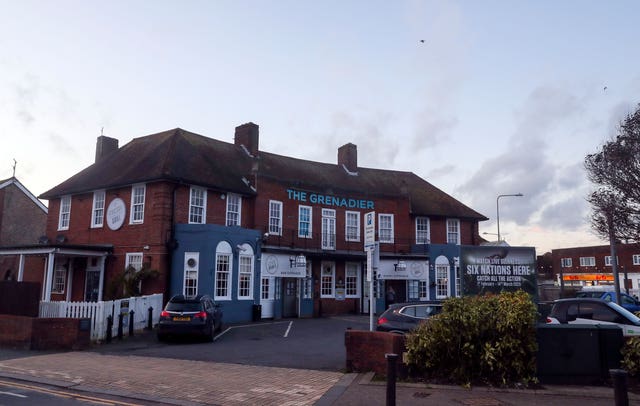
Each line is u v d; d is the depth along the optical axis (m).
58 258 26.39
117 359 12.98
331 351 14.48
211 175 25.08
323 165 34.12
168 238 22.45
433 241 32.97
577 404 8.05
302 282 27.38
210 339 16.83
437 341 9.72
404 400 8.30
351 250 30.11
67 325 14.96
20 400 8.44
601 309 12.67
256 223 26.36
